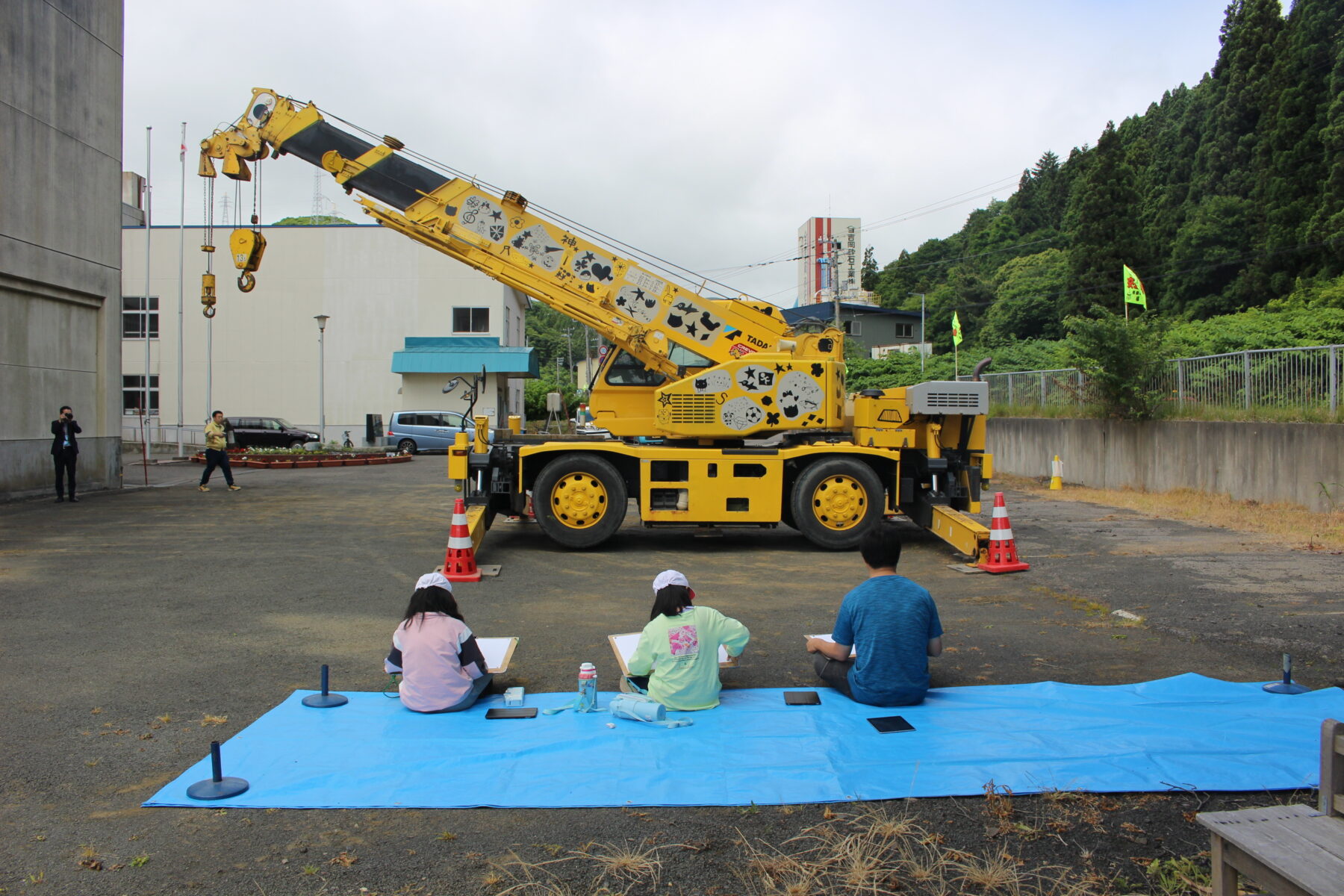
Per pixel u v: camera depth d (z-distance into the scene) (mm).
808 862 3348
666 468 10805
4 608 7465
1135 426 16469
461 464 10422
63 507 14305
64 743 4566
